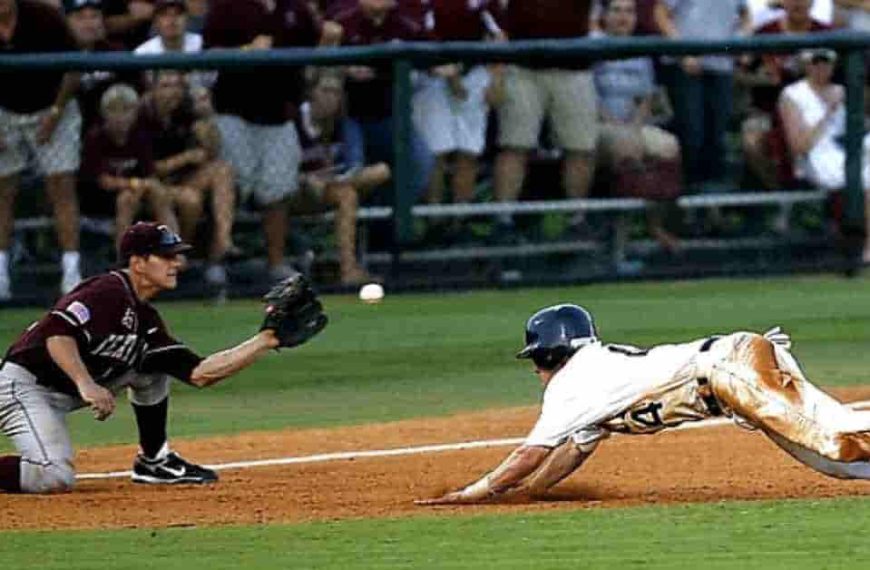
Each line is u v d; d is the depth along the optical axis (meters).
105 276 32.78
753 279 62.44
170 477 33.62
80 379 31.94
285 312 32.88
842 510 28.39
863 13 65.56
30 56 54.19
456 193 59.47
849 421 27.70
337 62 57.03
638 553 25.61
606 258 61.25
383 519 28.64
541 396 44.47
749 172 62.28
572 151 60.16
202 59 55.38
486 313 56.16
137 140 55.22
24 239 55.66
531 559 25.41
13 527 28.89
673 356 28.45
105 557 26.27
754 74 62.00
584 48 59.16
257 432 40.31
